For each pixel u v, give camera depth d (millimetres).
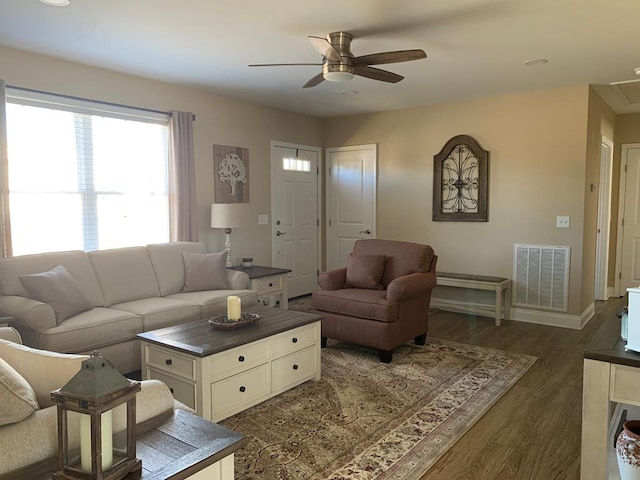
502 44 3551
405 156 6098
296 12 2947
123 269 4020
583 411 1885
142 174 4633
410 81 4648
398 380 3520
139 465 1171
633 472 1610
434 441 2613
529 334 4773
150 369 2963
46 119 3896
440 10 2908
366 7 2871
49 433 1222
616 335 2055
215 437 1342
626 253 6438
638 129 6219
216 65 4109
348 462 2398
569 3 2801
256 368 2977
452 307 5812
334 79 3301
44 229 3930
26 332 3105
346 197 6676
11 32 3285
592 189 5180
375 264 4410
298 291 6523
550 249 5098
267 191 5973
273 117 6000
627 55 3811
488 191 5445
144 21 3096
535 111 5102
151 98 4605
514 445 2578
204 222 5191
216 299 4023
